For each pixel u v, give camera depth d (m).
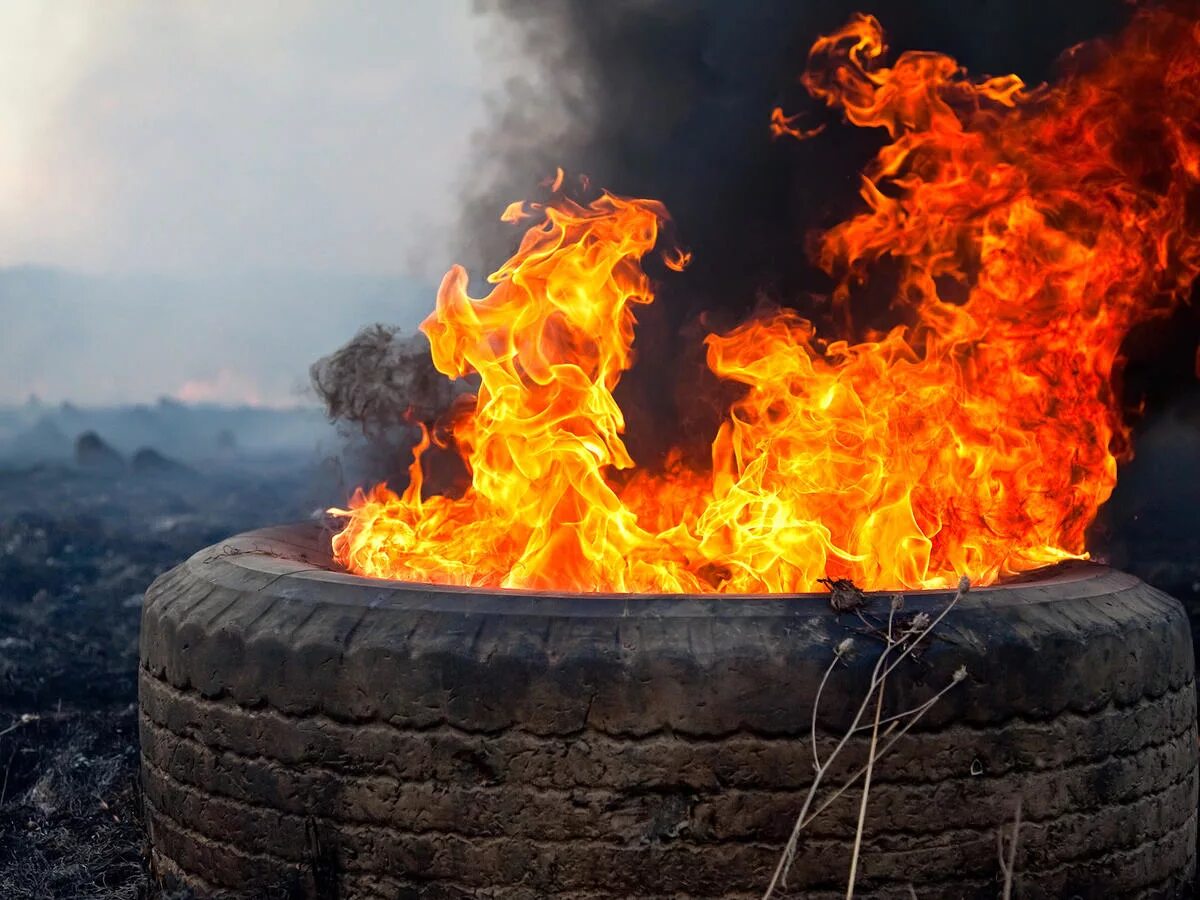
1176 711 3.28
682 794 2.76
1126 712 3.09
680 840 2.75
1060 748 2.95
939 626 2.90
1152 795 3.16
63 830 4.31
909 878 2.81
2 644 7.82
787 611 2.91
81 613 9.30
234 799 3.07
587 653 2.79
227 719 3.09
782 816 2.76
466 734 2.81
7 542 12.37
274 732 2.99
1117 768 3.06
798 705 2.77
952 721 2.85
